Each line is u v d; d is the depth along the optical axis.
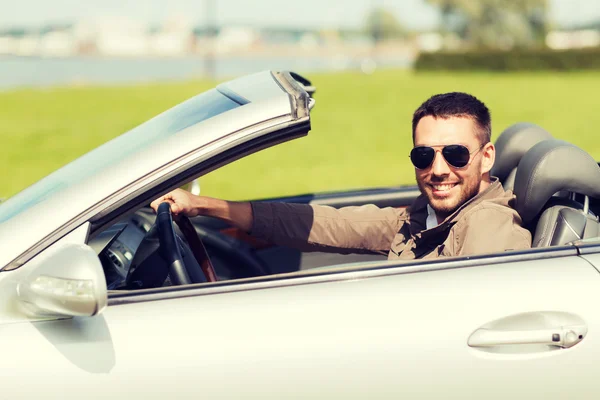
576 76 42.81
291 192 9.27
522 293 2.11
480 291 2.11
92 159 2.42
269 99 2.18
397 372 2.03
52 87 37.12
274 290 2.12
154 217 3.05
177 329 2.03
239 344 2.02
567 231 2.52
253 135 2.12
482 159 2.68
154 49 149.75
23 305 2.00
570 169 2.59
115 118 20.84
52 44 143.00
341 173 10.98
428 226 2.89
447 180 2.63
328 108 23.67
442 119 2.62
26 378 1.95
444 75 46.31
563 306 2.10
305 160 12.49
